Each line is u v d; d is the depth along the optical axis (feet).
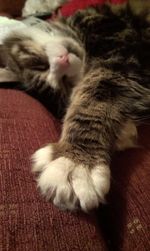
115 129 0.53
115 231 0.40
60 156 0.45
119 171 0.47
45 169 0.43
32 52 0.78
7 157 0.43
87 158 0.46
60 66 0.69
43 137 0.50
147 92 0.62
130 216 0.40
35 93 0.73
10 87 0.75
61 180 0.41
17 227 0.34
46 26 0.86
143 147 0.52
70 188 0.40
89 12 0.74
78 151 0.47
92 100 0.56
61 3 1.06
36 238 0.34
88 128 0.50
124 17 0.69
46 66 0.75
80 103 0.56
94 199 0.40
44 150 0.46
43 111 0.59
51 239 0.34
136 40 0.64
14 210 0.36
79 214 0.38
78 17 0.76
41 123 0.54
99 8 0.74
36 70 0.75
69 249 0.34
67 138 0.49
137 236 0.38
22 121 0.52
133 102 0.59
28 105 0.59
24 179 0.40
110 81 0.59
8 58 0.81
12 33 0.86
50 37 0.79
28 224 0.35
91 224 0.38
